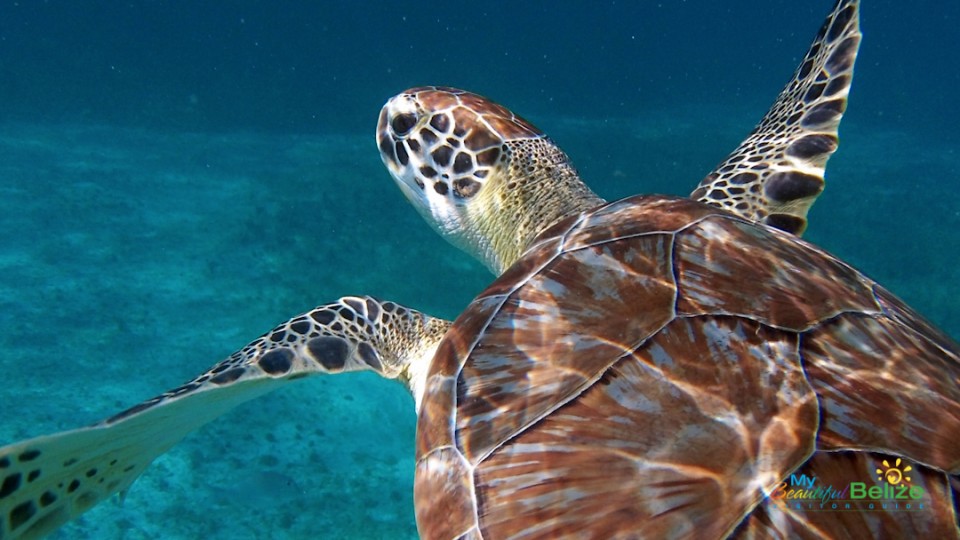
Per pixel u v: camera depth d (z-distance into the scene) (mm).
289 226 2924
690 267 454
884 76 14859
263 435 1553
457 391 436
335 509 1360
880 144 6594
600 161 4492
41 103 5766
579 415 387
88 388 1665
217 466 1440
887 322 422
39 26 6723
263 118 6238
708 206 537
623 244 486
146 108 6098
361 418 1650
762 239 487
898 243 3105
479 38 9703
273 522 1311
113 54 6949
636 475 355
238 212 3141
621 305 440
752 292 431
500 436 397
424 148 740
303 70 8172
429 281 2369
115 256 2525
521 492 369
